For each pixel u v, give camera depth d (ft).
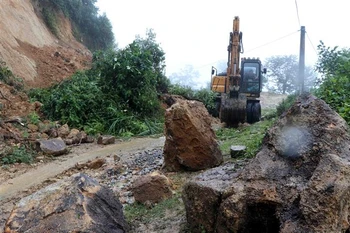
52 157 28.53
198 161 20.51
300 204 8.20
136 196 16.01
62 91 41.39
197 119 21.04
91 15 81.97
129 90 46.78
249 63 46.91
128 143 34.83
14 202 18.51
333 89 20.47
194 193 11.46
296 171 9.70
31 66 49.78
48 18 67.41
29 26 57.47
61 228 10.36
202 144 20.36
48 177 23.16
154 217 14.17
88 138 34.99
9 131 30.07
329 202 7.75
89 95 41.91
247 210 9.61
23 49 52.03
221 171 12.91
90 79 48.32
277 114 39.11
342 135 10.02
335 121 10.31
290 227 8.19
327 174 8.15
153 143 34.40
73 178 12.48
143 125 42.78
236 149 21.72
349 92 19.51
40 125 34.09
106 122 40.73
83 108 40.14
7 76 41.32
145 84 48.73
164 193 15.93
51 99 39.32
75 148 32.17
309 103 10.76
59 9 72.59
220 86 55.98
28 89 43.34
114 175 22.59
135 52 49.39
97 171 23.82
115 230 11.76
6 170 24.36
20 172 24.32
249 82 46.62
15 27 53.42
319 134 10.00
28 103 38.24
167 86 63.52
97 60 52.03
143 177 16.48
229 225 9.66
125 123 41.55
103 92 45.83
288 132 10.46
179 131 20.48
